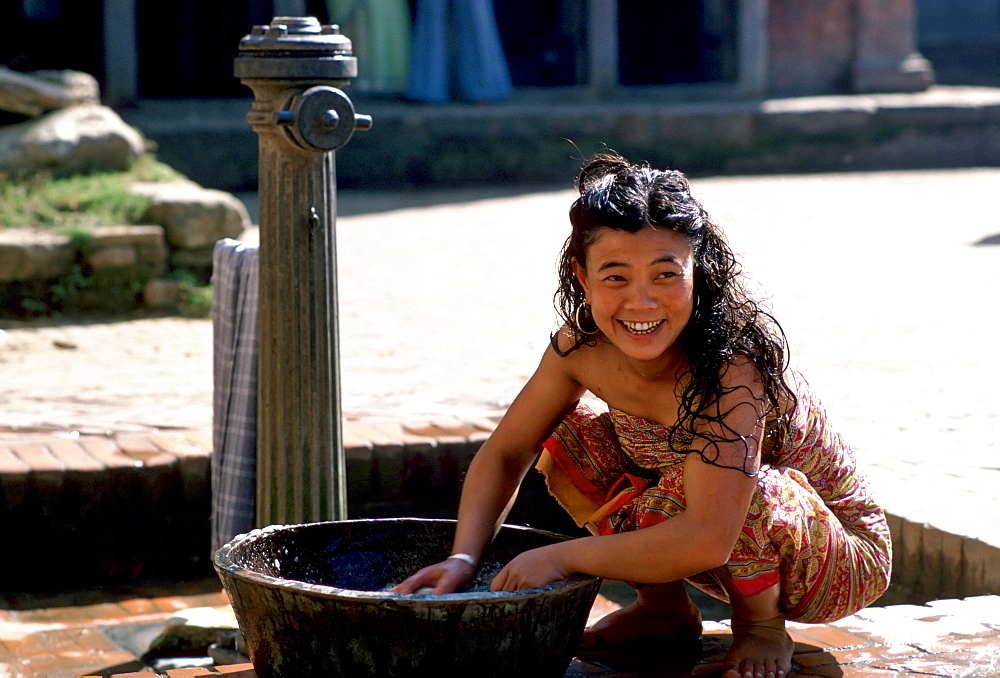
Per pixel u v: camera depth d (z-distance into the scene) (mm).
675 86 17531
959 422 4824
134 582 4176
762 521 2277
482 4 16531
